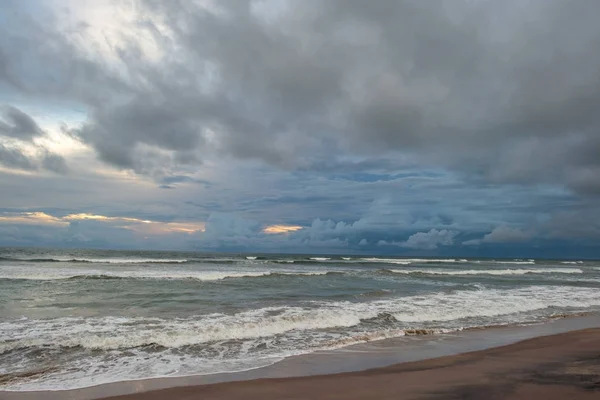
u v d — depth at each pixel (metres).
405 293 16.77
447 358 7.43
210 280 21.00
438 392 5.46
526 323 11.24
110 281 19.33
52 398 5.15
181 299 13.95
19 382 5.79
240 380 5.99
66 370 6.39
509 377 6.19
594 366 6.87
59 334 8.56
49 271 23.41
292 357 7.35
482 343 8.75
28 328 9.10
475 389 5.58
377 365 6.93
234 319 10.45
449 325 10.63
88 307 11.99
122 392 5.40
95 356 7.19
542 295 17.42
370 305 13.21
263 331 9.28
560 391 5.47
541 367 6.79
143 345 7.92
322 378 6.11
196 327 9.29
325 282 21.36
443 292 17.50
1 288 15.86
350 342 8.55
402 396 5.32
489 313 12.51
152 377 6.09
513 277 29.48
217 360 7.09
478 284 22.19
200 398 5.18
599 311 13.86
